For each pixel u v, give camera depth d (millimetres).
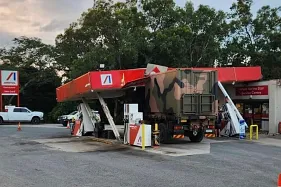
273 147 16141
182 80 17281
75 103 44812
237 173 9844
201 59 36094
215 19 36469
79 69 33844
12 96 50438
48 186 8289
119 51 33312
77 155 13602
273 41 35094
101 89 18062
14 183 8609
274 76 34906
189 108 17250
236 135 21000
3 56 52188
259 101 26297
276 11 36594
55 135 23125
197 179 9031
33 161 12109
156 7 36312
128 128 16859
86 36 36219
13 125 37500
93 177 9328
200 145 16797
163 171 10156
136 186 8258
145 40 34594
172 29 34031
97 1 36375
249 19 36719
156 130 16453
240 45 36875
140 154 13758
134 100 21156
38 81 52125
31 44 52562
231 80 24500
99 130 20625
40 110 53469
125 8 36156
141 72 19422
